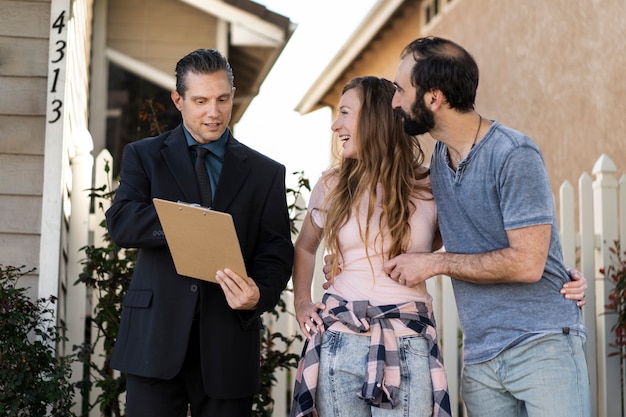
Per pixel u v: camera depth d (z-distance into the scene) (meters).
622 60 6.25
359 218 3.01
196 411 3.17
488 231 2.92
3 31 4.40
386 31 10.71
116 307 4.41
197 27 8.74
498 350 2.91
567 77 7.10
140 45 8.67
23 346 3.91
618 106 6.29
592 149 6.67
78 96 5.68
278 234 3.26
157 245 3.05
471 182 2.92
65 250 4.57
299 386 3.03
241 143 3.33
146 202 3.17
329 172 3.24
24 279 4.29
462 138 2.95
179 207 2.78
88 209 4.71
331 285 3.07
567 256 5.00
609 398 4.87
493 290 2.93
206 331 3.08
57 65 4.39
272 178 3.29
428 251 3.07
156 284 3.10
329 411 2.93
